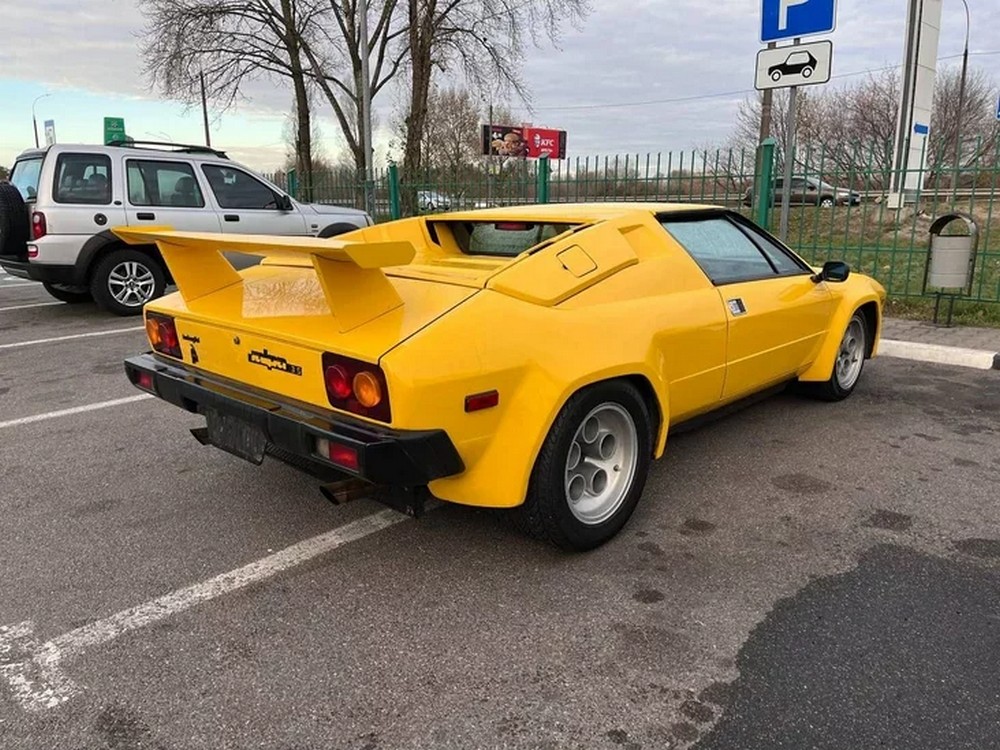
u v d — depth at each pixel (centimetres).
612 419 326
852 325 524
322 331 282
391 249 252
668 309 347
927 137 1243
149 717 228
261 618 279
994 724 221
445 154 3209
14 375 628
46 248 808
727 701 232
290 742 218
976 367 624
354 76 2222
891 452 437
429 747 215
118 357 688
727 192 901
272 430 288
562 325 299
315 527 351
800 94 3700
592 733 220
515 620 276
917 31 1164
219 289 354
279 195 973
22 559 323
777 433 470
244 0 2155
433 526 350
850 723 222
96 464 430
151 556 325
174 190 886
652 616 277
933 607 280
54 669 251
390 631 270
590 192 1000
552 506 298
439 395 261
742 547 328
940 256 729
